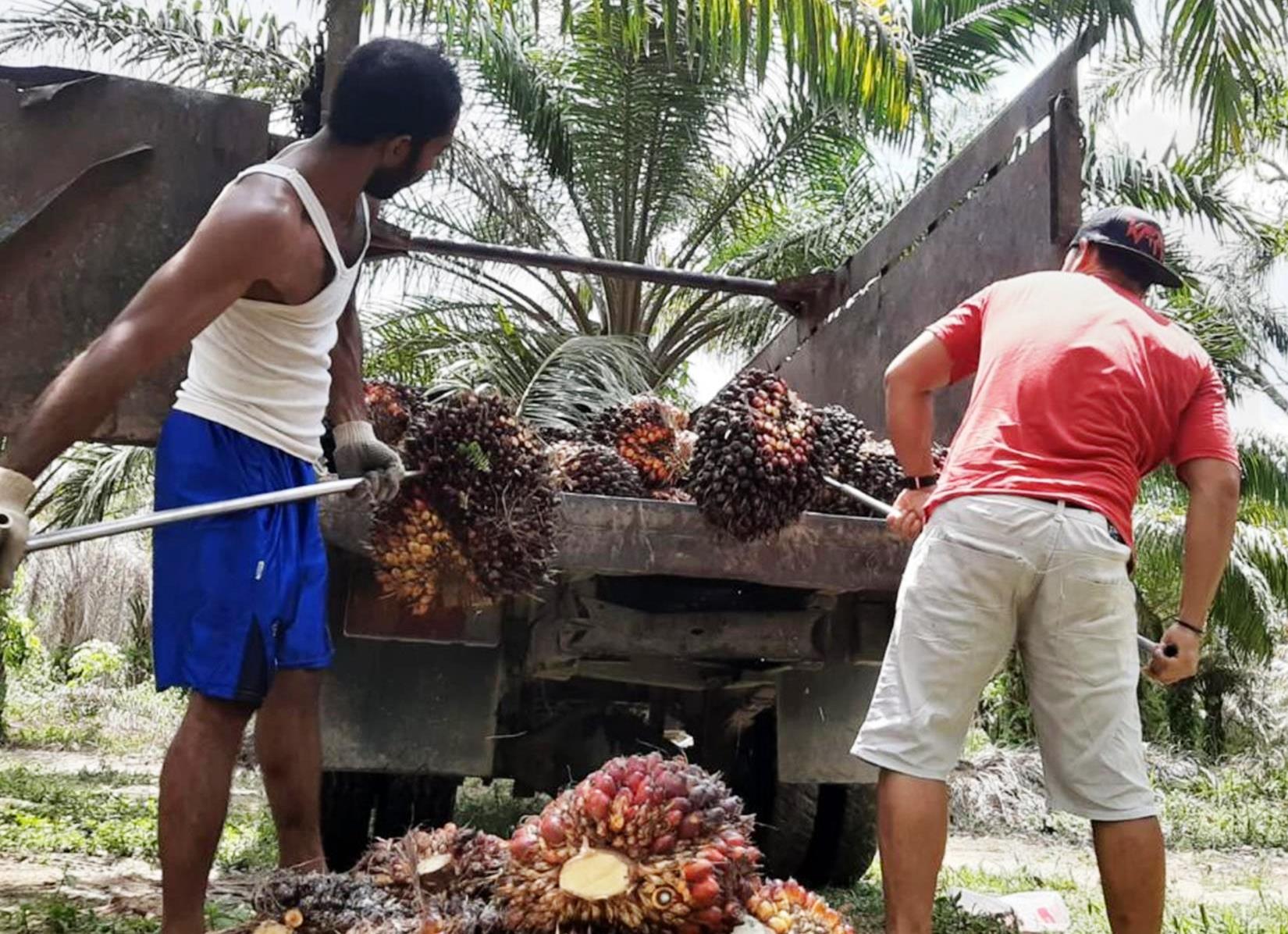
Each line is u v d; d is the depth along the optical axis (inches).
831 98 293.4
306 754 125.2
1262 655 502.9
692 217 486.0
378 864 118.8
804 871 206.8
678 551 155.2
